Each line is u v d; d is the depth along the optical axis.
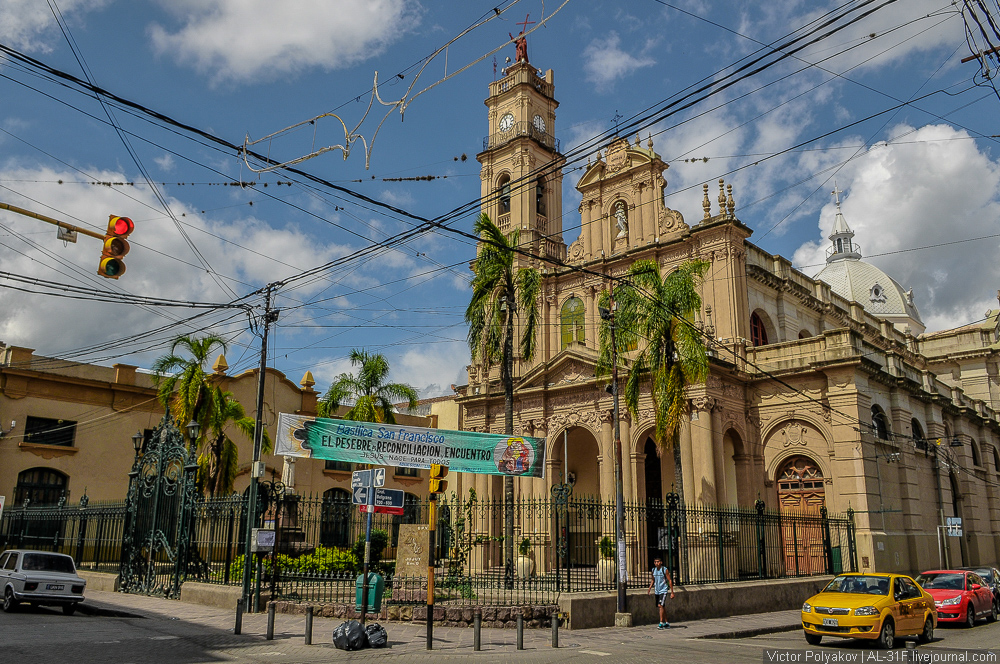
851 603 16.94
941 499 38.06
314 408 46.12
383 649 15.25
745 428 36.28
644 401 35.72
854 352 33.75
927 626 18.12
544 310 45.25
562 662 13.91
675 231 40.34
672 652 15.44
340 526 29.41
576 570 23.03
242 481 42.09
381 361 35.56
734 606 23.75
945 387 45.25
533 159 47.34
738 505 35.50
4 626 17.56
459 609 18.77
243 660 13.69
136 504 27.23
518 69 48.59
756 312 40.03
